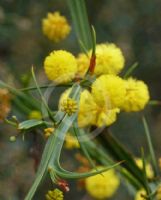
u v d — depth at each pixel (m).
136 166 0.18
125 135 0.43
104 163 0.19
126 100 0.17
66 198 0.39
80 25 0.20
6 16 0.35
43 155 0.13
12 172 0.26
